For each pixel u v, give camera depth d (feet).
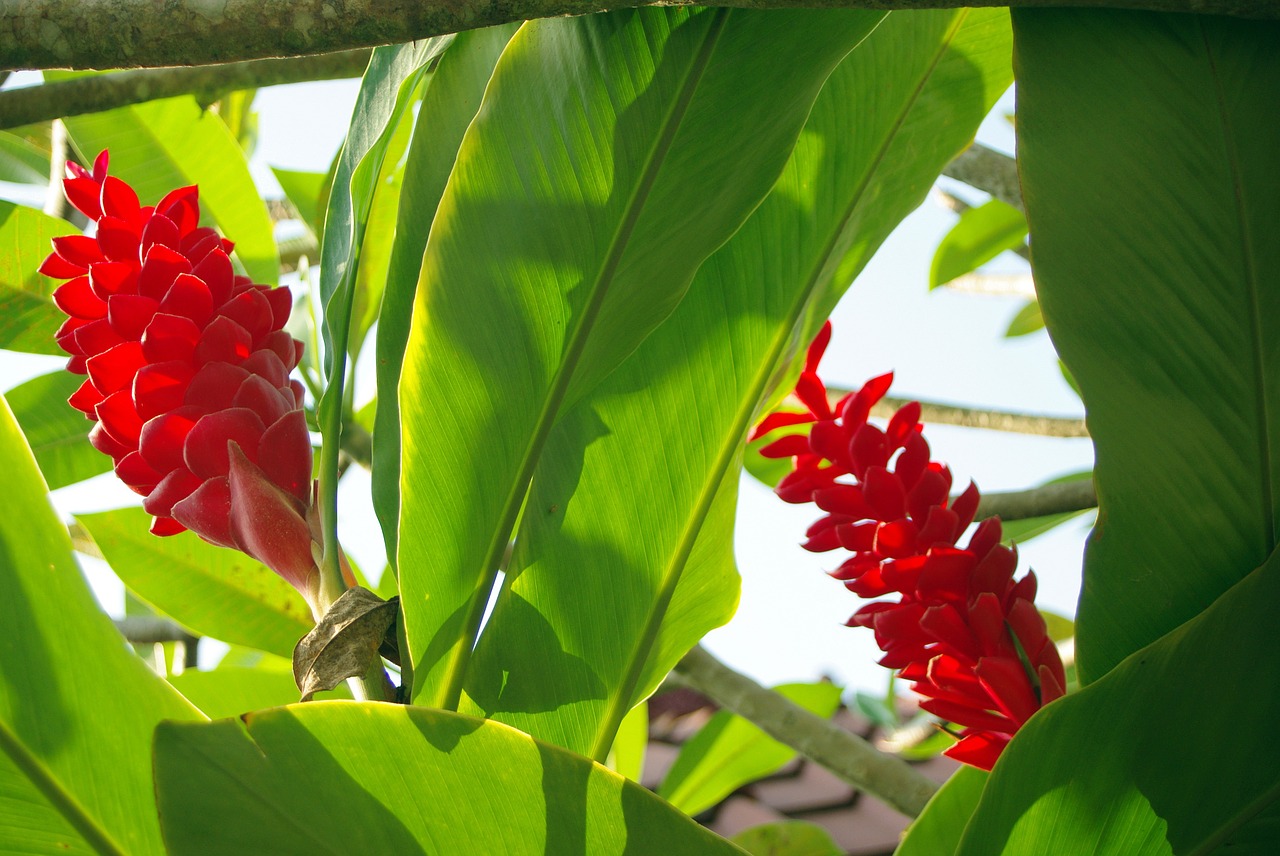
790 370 3.43
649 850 2.73
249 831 2.69
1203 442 2.94
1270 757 2.81
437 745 2.71
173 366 2.96
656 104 2.90
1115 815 2.83
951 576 3.01
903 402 5.10
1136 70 2.88
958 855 2.84
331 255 3.23
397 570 2.98
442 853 2.73
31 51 2.67
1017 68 2.91
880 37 3.24
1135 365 2.94
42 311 3.69
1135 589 2.99
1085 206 2.92
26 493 2.69
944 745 5.00
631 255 2.97
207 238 3.07
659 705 8.23
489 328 2.96
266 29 2.66
